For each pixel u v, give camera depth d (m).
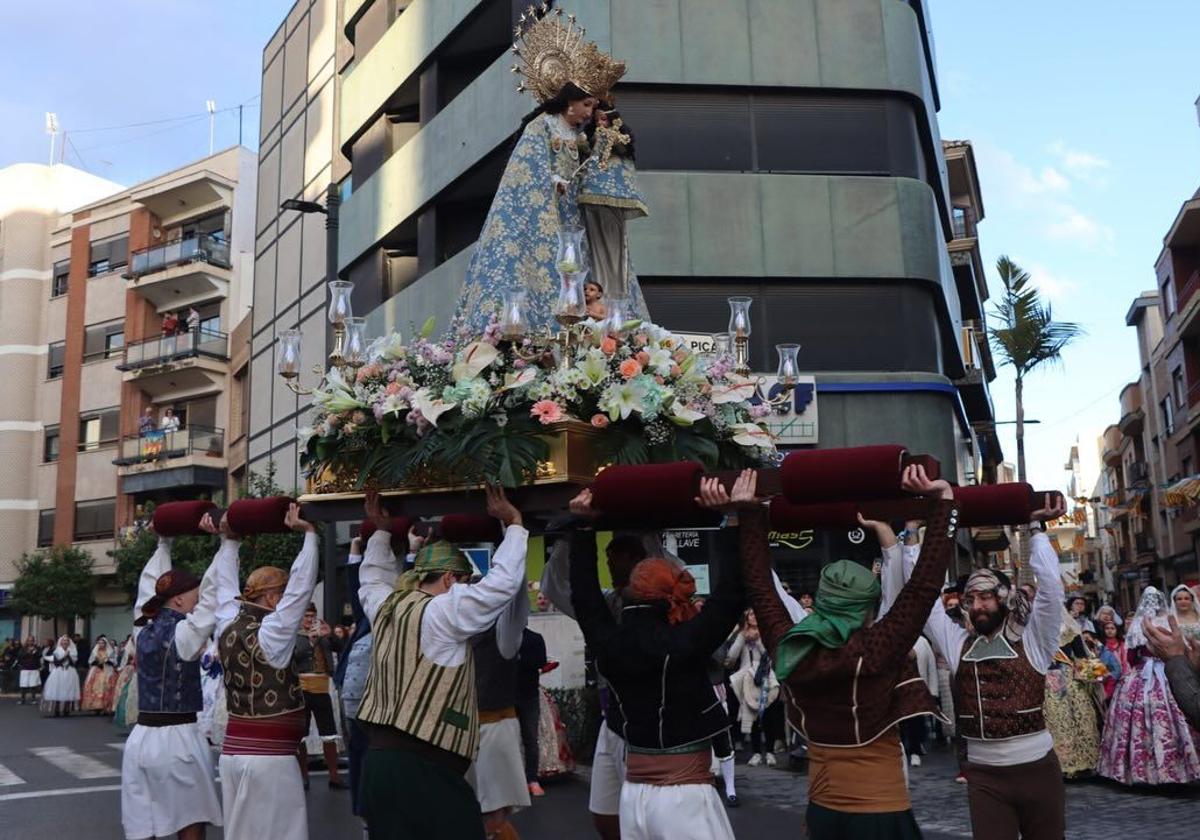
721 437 4.29
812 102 18.39
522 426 3.97
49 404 41.06
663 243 17.44
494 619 4.16
